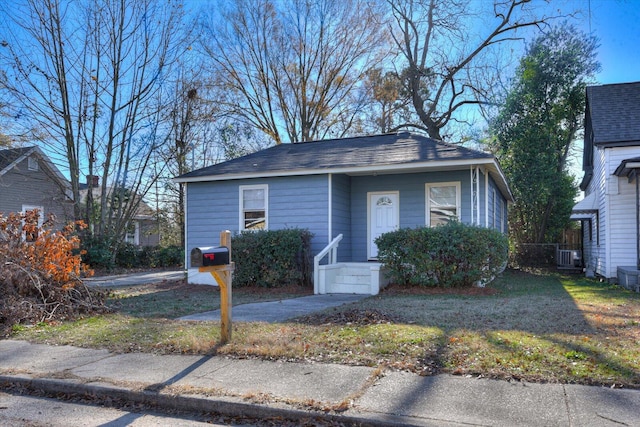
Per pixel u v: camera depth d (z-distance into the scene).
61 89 20.42
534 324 6.67
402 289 11.52
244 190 14.80
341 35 29.64
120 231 23.44
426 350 5.45
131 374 5.09
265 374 4.94
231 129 29.50
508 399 4.06
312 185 13.90
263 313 8.48
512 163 23.88
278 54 29.77
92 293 9.17
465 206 13.59
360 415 3.84
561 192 23.73
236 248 12.96
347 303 9.68
